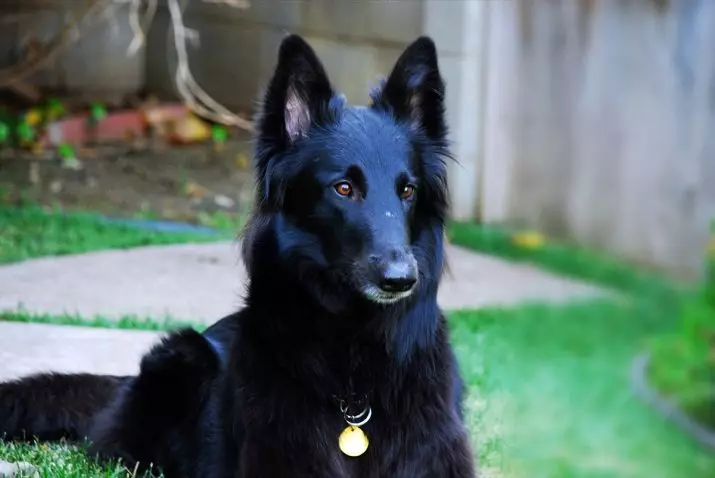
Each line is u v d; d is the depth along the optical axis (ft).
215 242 33.94
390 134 14.34
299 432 13.70
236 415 14.21
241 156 45.52
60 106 45.42
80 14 42.75
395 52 43.21
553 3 36.73
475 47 37.22
